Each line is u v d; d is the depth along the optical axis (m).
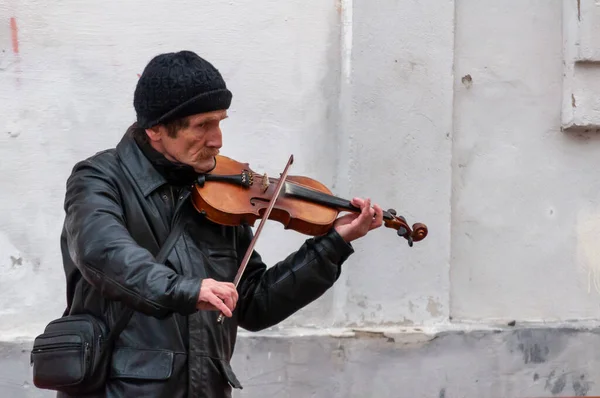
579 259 11.85
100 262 6.17
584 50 11.43
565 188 11.80
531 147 11.70
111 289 6.15
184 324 6.77
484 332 11.23
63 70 10.48
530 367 11.38
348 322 11.02
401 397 10.98
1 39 10.36
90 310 6.75
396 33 11.03
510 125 11.64
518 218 11.70
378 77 11.01
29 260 10.48
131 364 6.57
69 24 10.48
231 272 7.05
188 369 6.72
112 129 10.59
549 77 11.72
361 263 11.04
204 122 6.73
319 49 11.02
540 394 11.43
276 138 10.95
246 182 7.33
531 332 11.38
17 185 10.45
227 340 7.04
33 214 10.48
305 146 11.02
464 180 11.55
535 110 11.70
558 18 11.70
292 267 7.26
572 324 11.64
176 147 6.77
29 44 10.41
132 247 6.20
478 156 11.58
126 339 6.62
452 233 11.52
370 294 11.08
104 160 6.85
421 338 11.02
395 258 11.12
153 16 10.62
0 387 10.25
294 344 10.70
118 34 10.56
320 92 11.03
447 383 11.13
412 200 11.14
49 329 6.66
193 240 6.93
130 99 10.61
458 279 11.56
